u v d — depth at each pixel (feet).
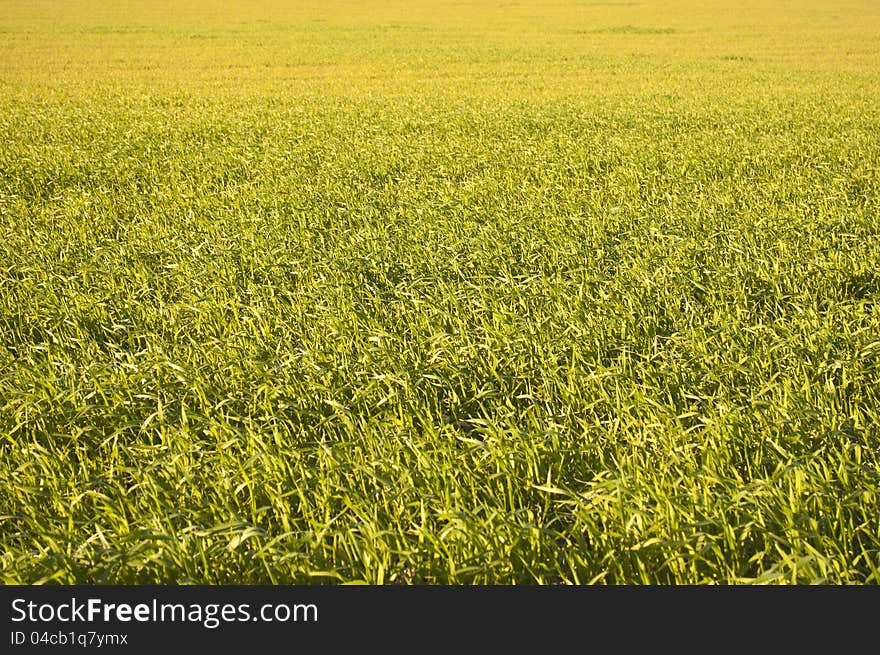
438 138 55.31
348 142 54.60
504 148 51.13
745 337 20.02
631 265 27.02
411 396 17.63
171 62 133.69
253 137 57.11
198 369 19.07
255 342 21.15
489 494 14.03
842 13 234.58
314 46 159.63
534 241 29.45
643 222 32.45
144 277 26.86
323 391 17.89
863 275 25.08
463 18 228.02
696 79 103.91
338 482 14.26
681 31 189.67
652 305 23.11
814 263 25.52
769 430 15.10
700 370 18.58
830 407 16.30
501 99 80.74
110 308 24.23
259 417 17.28
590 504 12.80
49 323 23.38
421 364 19.33
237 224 33.47
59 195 41.98
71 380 18.37
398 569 12.40
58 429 16.98
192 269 27.35
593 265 26.99
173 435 16.15
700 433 15.11
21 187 43.57
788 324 20.79
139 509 14.23
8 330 23.06
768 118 62.80
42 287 26.11
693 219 32.22
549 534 12.87
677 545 11.89
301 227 33.04
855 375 17.89
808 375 18.34
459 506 13.60
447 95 86.58
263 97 84.99
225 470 14.55
